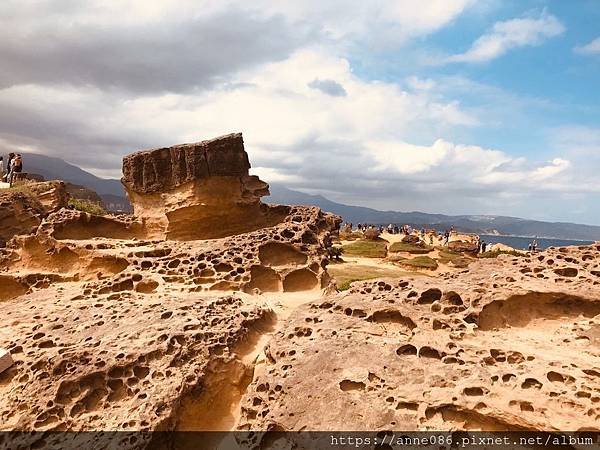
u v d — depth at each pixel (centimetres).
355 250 3500
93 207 2489
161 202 1390
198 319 815
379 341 693
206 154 1347
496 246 4247
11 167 2473
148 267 1101
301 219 1378
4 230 1784
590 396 552
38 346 770
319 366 657
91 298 995
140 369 698
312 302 853
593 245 843
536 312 752
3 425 626
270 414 605
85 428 620
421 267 2928
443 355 653
